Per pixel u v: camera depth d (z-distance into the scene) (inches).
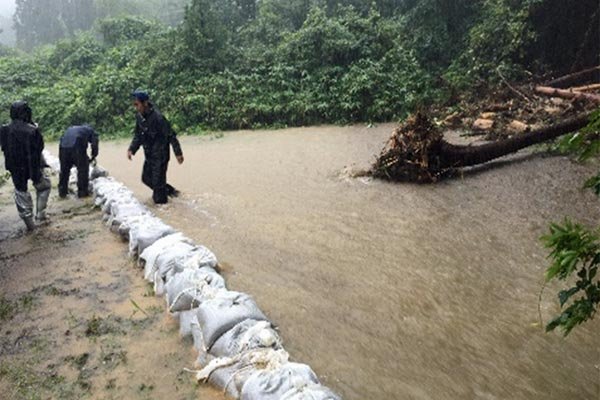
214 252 214.4
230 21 814.5
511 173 313.4
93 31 1321.4
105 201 272.2
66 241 232.8
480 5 613.9
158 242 195.5
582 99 416.2
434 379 130.5
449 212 255.4
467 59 573.9
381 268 195.3
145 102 270.1
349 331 152.9
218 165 383.6
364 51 600.4
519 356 139.1
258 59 636.1
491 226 233.8
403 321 157.9
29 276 197.0
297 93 573.9
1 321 164.6
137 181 351.3
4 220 272.8
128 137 567.8
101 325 159.3
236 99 577.3
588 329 149.7
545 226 229.0
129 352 144.5
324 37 610.5
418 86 553.6
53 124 628.4
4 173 398.9
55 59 922.1
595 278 175.2
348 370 134.2
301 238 228.1
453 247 212.8
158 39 716.0
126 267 201.6
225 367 125.2
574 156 332.8
